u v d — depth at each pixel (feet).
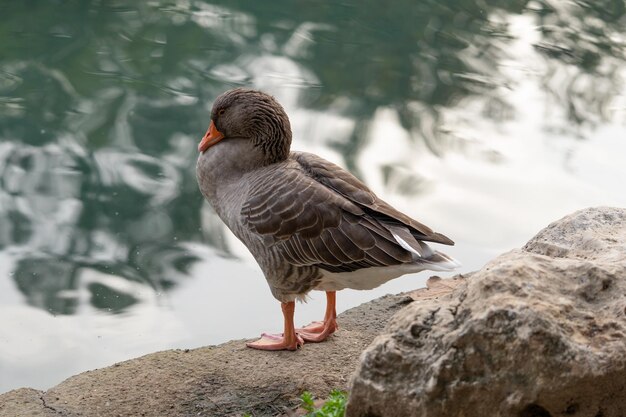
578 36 50.01
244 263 31.32
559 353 11.70
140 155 38.04
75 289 29.37
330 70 45.21
